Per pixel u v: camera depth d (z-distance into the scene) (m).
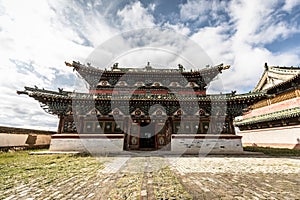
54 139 16.67
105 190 5.79
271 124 24.55
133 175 7.92
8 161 11.30
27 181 6.82
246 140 30.17
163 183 6.66
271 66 29.44
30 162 11.08
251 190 5.91
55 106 17.14
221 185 6.47
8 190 5.77
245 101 17.89
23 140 19.23
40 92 16.55
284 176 7.94
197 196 5.31
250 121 27.33
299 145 20.31
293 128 21.28
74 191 5.69
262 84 31.38
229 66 15.82
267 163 11.50
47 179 7.13
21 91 15.91
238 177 7.71
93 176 7.66
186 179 7.30
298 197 5.26
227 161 12.41
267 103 28.12
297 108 21.14
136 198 5.09
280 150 19.58
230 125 18.19
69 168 9.35
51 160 11.91
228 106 18.19
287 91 24.50
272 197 5.26
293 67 28.56
